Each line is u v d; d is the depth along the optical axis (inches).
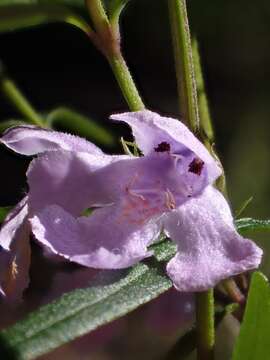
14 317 4.8
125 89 2.9
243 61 10.9
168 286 2.6
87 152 2.7
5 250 2.8
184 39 2.9
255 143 9.6
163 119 2.7
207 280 2.5
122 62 2.9
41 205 2.6
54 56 10.9
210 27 10.8
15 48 10.9
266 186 8.6
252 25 10.8
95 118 10.4
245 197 8.5
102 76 10.8
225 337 5.1
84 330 2.4
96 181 2.7
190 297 5.2
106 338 5.7
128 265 2.5
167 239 2.7
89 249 2.6
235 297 3.2
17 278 2.7
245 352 2.8
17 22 2.7
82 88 10.7
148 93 11.0
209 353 2.9
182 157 2.8
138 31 11.1
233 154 9.5
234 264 2.5
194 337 3.1
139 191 2.8
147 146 2.9
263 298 2.7
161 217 2.7
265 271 6.9
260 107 10.6
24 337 2.3
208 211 2.7
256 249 2.6
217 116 10.5
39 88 10.8
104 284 2.5
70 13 2.8
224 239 2.6
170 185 2.8
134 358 5.5
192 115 2.9
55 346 2.3
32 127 2.7
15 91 3.8
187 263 2.6
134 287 2.6
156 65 11.1
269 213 8.4
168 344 5.5
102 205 2.7
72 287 4.1
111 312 2.5
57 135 2.7
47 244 2.6
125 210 2.7
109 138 4.0
